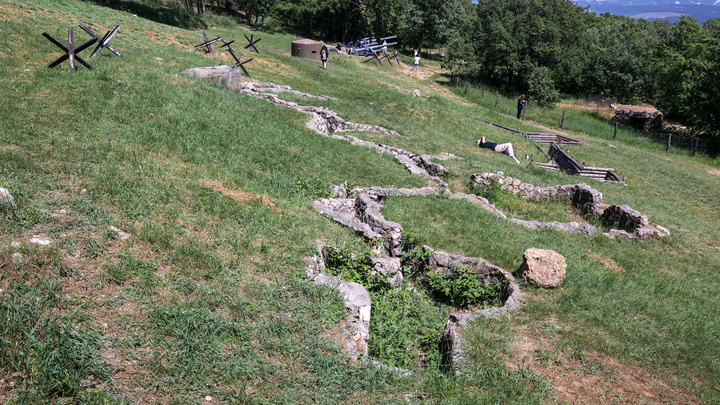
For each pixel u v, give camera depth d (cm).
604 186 1886
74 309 432
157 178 765
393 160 1538
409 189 1237
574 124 3262
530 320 657
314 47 3562
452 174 1566
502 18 3950
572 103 4003
